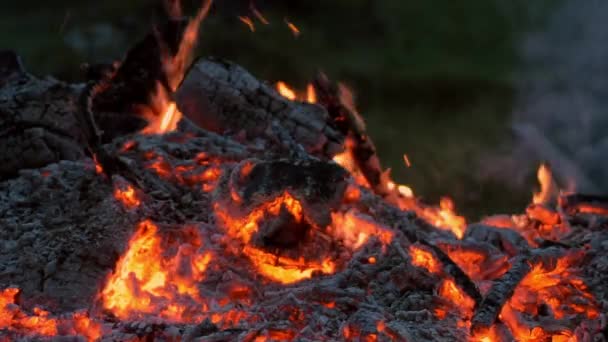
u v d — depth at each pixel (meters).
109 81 5.59
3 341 3.70
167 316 4.04
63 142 5.26
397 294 4.25
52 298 4.12
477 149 12.93
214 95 5.39
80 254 4.28
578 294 4.46
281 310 4.02
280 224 4.33
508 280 4.11
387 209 5.13
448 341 3.86
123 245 4.31
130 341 3.70
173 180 4.88
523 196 10.62
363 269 4.38
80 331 3.86
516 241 4.94
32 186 4.90
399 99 15.36
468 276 4.24
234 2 17.44
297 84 15.49
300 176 4.31
